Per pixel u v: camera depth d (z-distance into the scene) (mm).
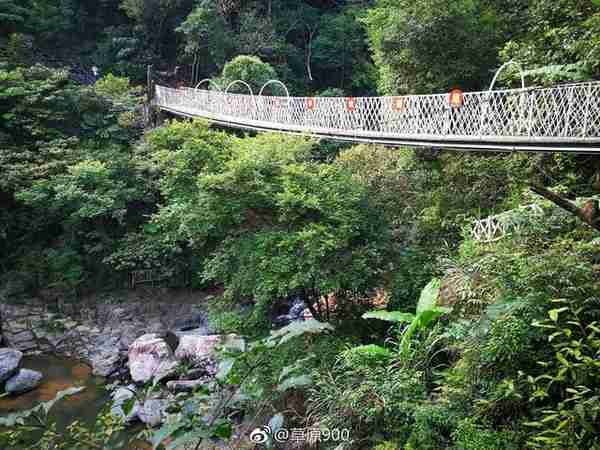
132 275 16172
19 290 15633
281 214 8938
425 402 5191
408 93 13352
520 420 4449
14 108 17438
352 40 27969
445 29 11828
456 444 4492
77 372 12594
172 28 27406
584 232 5723
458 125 9812
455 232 9664
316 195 8820
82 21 26641
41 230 16922
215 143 10156
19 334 14203
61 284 15789
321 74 29016
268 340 2307
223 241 9836
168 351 12328
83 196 14984
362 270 8578
